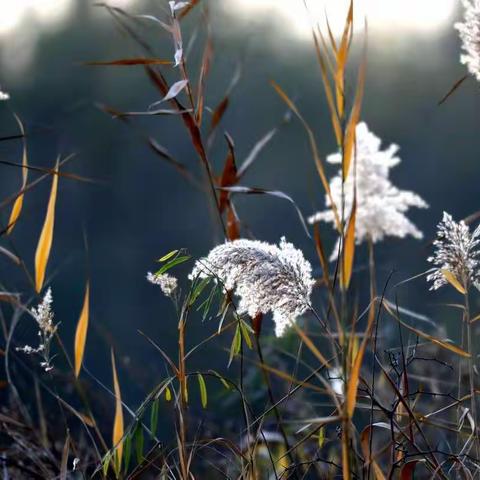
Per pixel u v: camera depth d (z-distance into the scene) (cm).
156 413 452
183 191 2544
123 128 2625
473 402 461
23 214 2225
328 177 1554
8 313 723
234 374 995
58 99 2934
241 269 427
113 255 2227
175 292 459
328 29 421
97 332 1285
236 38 1431
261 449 597
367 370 674
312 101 2867
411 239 1474
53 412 741
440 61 3008
